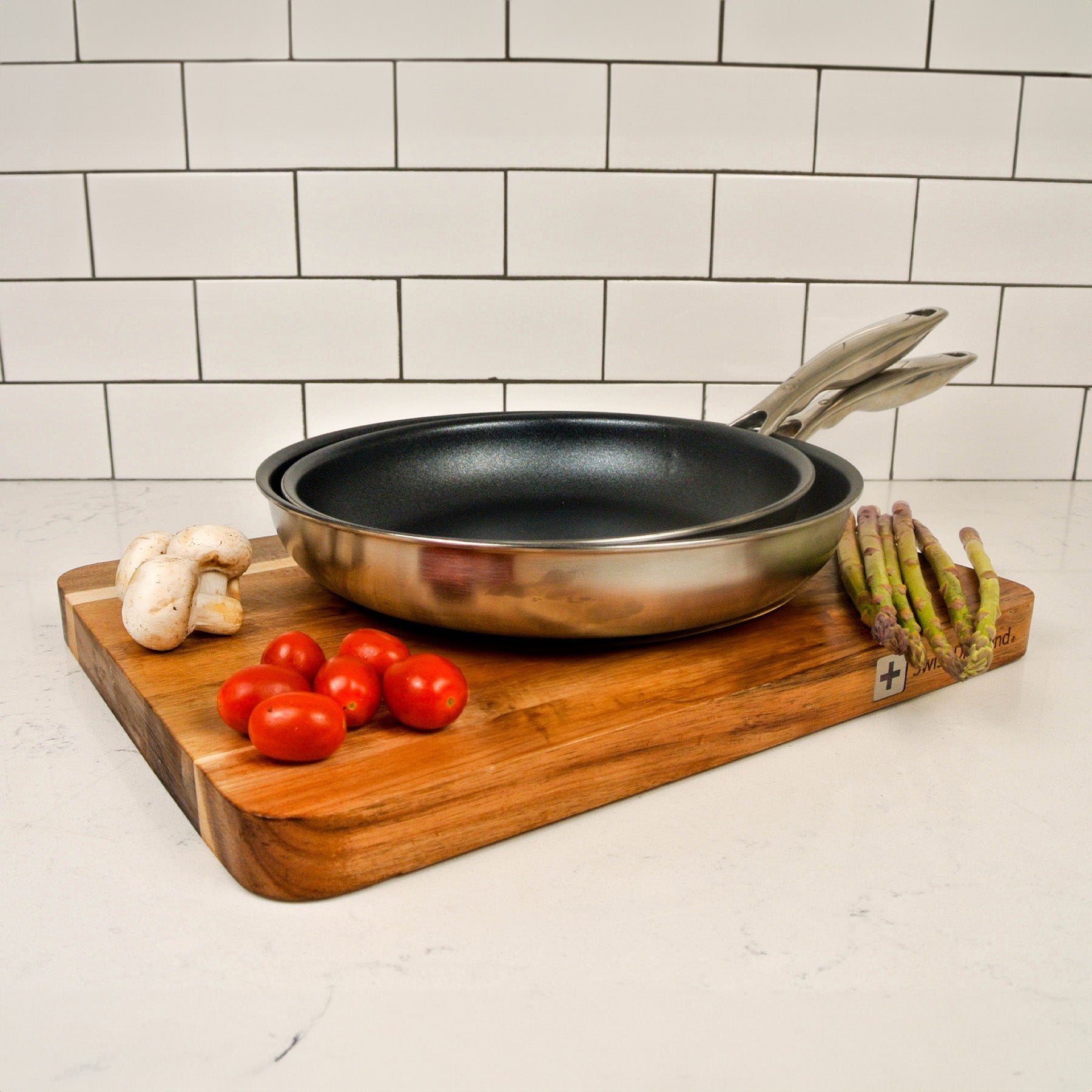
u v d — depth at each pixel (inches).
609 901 20.6
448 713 22.9
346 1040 17.1
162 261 49.9
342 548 26.2
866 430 54.4
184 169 48.8
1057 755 26.4
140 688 25.6
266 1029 17.3
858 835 22.8
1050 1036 17.2
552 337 51.7
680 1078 16.3
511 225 50.1
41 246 49.4
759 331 52.1
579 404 52.8
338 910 20.4
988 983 18.4
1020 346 53.2
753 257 51.1
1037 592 38.6
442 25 47.4
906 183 50.4
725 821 23.3
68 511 47.9
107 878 21.4
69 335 50.7
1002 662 32.1
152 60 47.4
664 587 25.1
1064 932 19.7
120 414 52.1
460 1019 17.5
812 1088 16.1
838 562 34.0
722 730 25.4
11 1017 17.5
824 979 18.4
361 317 51.1
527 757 22.3
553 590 24.8
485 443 36.4
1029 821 23.4
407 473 35.0
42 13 46.6
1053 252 51.8
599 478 36.4
